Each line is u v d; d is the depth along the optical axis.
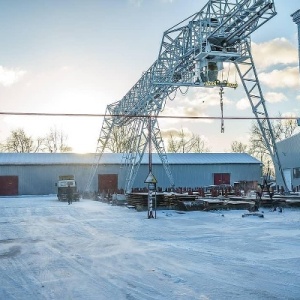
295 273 8.00
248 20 21.38
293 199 25.28
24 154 52.28
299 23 20.91
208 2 22.98
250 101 27.08
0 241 13.34
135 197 26.38
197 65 24.92
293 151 41.25
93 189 49.41
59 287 7.48
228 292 6.83
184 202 23.56
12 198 42.44
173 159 53.00
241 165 53.91
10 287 7.56
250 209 21.61
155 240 12.90
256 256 9.80
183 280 7.70
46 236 14.38
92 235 14.40
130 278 8.00
